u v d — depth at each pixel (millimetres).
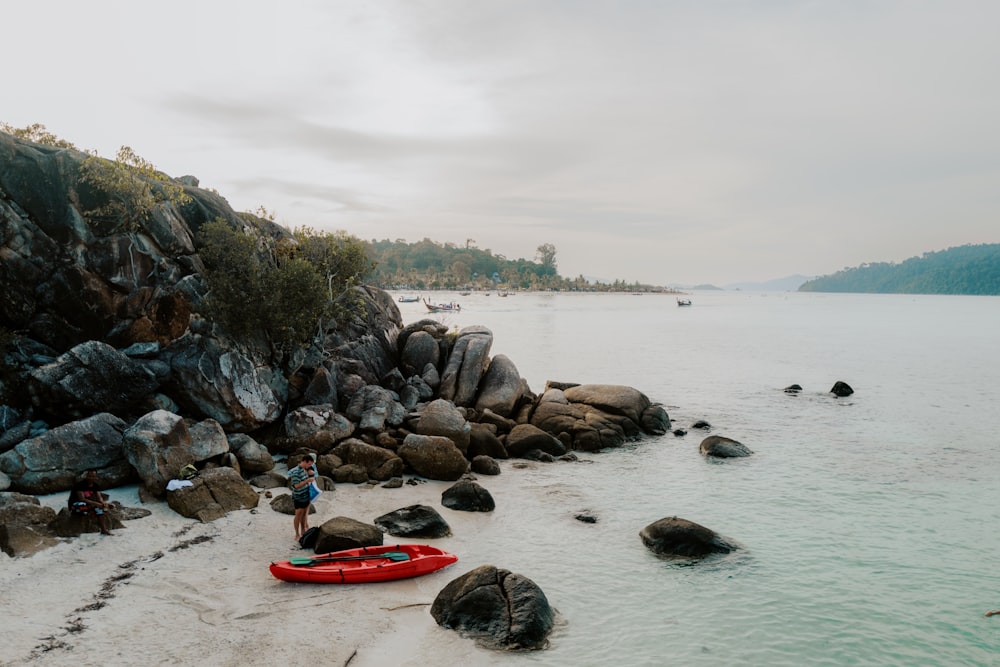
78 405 23312
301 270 30172
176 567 16344
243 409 26453
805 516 22734
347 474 24391
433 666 12836
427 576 16953
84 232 26250
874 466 29391
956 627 15281
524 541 19641
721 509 23297
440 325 41406
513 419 34781
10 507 17531
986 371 64500
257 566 16734
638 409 36094
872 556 19328
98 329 26234
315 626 14023
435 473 25422
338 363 33750
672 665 13328
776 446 33188
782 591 16906
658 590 16734
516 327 130875
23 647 12406
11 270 25172
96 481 18297
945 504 24219
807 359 75562
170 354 26500
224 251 29359
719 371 64062
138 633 13211
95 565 16094
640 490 25328
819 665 13586
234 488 21047
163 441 20984
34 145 26734
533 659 13305
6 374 23969
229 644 13047
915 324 155000
